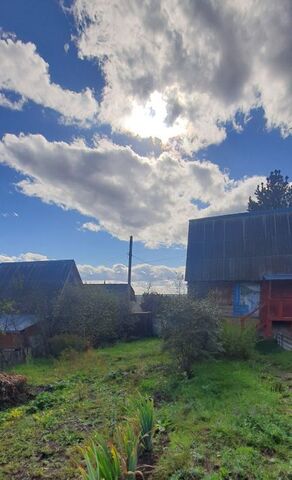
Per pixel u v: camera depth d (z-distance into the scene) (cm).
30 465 452
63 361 1282
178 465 384
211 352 891
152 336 2108
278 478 346
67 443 512
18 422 646
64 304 1784
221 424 487
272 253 1559
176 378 811
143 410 454
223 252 1670
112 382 892
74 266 2492
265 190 3494
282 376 822
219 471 362
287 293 1515
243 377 752
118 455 336
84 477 311
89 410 664
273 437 442
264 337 1349
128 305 2166
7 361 1477
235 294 1589
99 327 1789
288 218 1669
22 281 1980
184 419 534
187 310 893
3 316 1727
